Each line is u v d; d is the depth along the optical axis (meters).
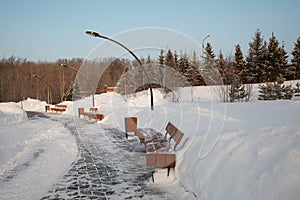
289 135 3.07
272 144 3.00
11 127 9.75
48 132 8.61
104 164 4.87
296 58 25.75
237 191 2.63
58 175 4.21
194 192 3.25
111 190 3.58
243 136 3.51
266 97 13.59
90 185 3.76
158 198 3.31
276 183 2.38
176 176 3.90
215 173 3.13
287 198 2.18
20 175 4.16
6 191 3.51
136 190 3.58
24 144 6.55
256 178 2.60
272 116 6.21
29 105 26.75
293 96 14.13
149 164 4.00
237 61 23.22
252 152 3.03
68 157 5.38
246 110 7.41
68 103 23.56
